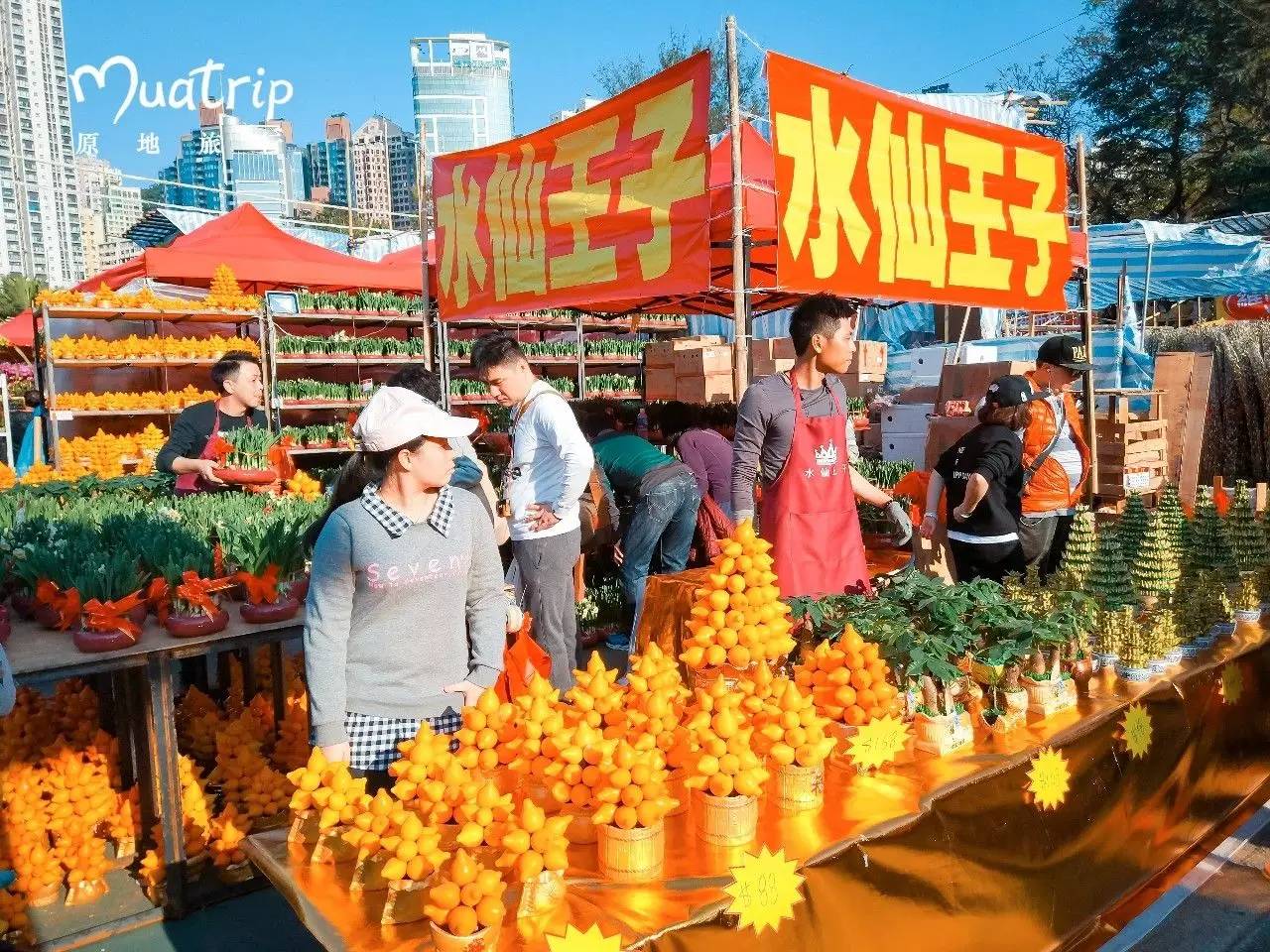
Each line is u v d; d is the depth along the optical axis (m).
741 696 2.25
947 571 4.70
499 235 5.58
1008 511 4.31
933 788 2.25
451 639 2.44
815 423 3.54
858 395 9.73
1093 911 2.76
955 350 11.13
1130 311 12.09
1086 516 3.77
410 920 1.67
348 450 10.88
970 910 2.29
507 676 3.13
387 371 12.71
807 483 3.55
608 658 5.87
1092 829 2.74
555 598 4.44
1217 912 2.96
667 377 8.95
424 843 1.69
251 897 3.35
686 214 4.33
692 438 5.93
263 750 3.80
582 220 4.91
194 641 2.98
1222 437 11.99
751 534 2.69
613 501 5.52
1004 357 11.38
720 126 22.34
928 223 4.77
